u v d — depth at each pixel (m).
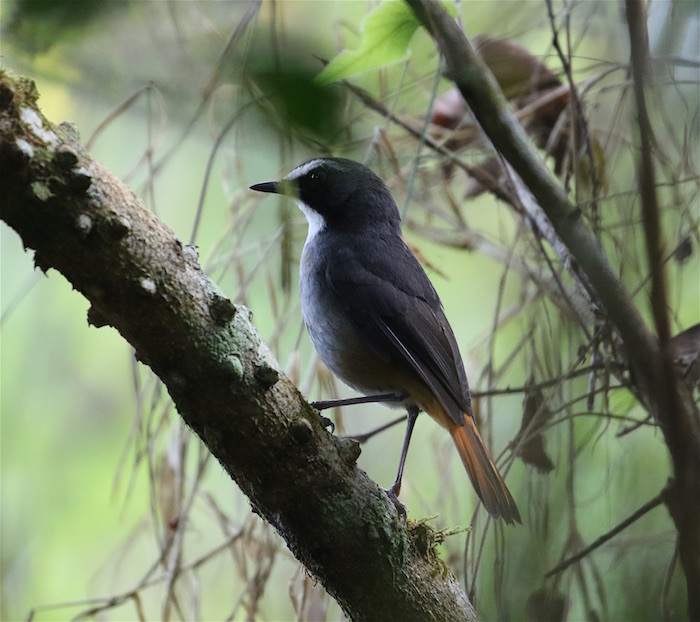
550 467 7.22
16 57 5.84
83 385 10.87
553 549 7.50
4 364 10.59
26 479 10.37
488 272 11.44
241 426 5.05
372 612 5.45
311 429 5.14
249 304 8.34
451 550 7.92
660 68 5.94
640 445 8.05
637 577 7.15
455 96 9.46
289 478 5.18
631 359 5.02
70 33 3.72
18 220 4.50
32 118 4.42
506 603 6.53
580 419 8.09
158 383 7.44
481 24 9.23
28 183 4.39
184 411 5.09
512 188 8.27
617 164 8.04
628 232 7.27
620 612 7.04
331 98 3.16
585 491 7.95
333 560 5.33
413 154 9.29
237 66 4.01
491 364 7.89
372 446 10.20
